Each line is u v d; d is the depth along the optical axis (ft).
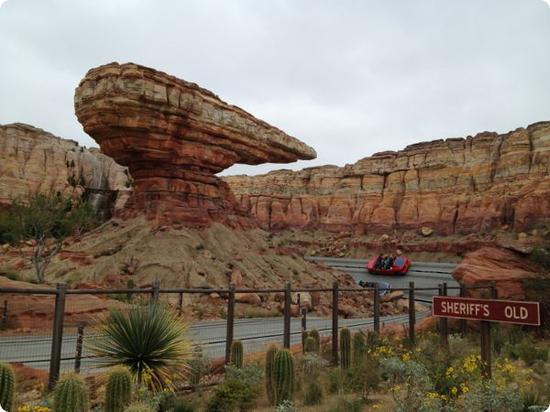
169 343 28.81
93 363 35.32
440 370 33.12
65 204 124.98
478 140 270.05
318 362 36.88
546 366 40.55
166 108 113.19
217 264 112.06
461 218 247.70
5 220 159.53
